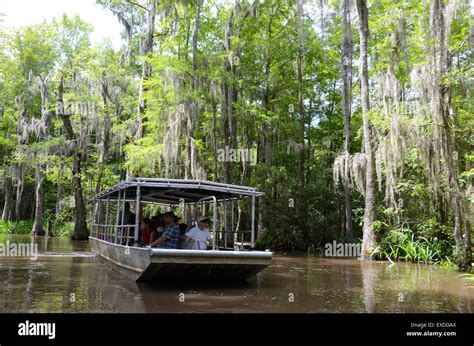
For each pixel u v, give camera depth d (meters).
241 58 25.67
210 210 20.66
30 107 39.66
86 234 30.70
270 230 25.56
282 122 25.62
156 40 30.16
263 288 9.98
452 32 16.92
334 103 31.58
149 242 12.02
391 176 17.39
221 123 24.33
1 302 7.64
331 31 25.22
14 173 33.94
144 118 26.98
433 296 9.26
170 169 25.81
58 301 7.82
